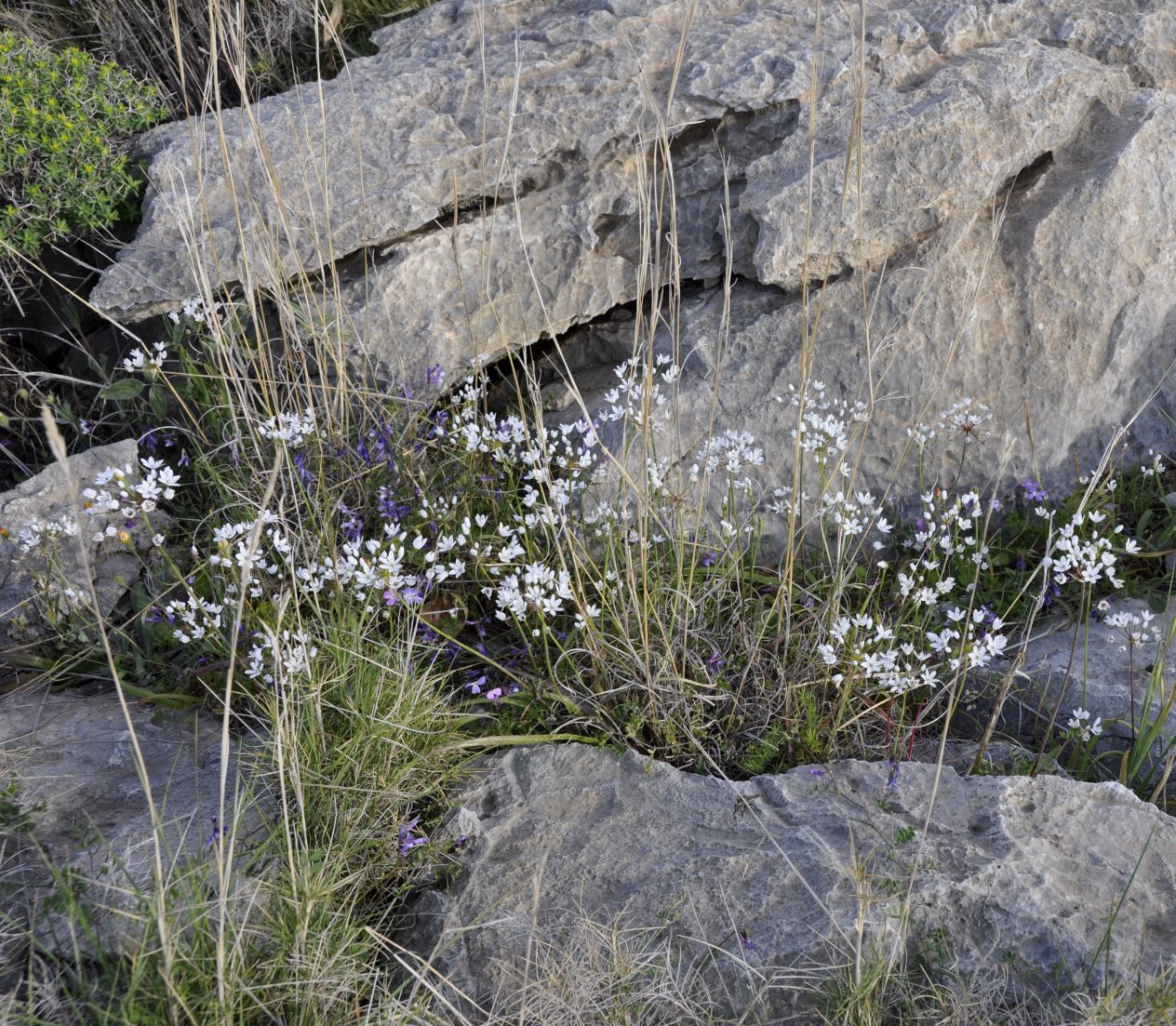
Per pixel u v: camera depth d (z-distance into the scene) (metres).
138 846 2.63
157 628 3.46
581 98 4.28
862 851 2.62
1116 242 4.12
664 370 4.06
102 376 4.18
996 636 3.14
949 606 3.62
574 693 3.15
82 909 2.30
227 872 2.27
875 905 2.44
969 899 2.46
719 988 2.39
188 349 4.30
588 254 4.21
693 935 2.49
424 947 2.55
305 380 3.93
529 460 3.41
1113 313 4.14
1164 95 4.25
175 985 2.16
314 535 3.41
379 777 2.79
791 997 2.36
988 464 4.12
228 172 3.49
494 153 4.20
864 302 3.38
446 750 2.95
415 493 3.65
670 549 3.52
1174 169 4.17
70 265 4.70
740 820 2.80
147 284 3.99
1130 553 3.53
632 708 3.11
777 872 2.59
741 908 2.53
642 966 2.40
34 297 4.57
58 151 4.14
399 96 4.37
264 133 4.28
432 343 4.11
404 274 4.11
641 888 2.61
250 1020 2.26
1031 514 4.09
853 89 4.20
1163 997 2.22
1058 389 4.12
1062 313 4.12
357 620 3.14
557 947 2.46
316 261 4.09
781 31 4.47
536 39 4.58
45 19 5.43
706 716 3.18
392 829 2.74
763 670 3.21
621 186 4.24
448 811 2.87
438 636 3.37
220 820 2.32
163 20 5.38
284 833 2.62
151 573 3.63
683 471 3.91
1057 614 3.71
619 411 3.57
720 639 3.32
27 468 4.30
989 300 4.11
